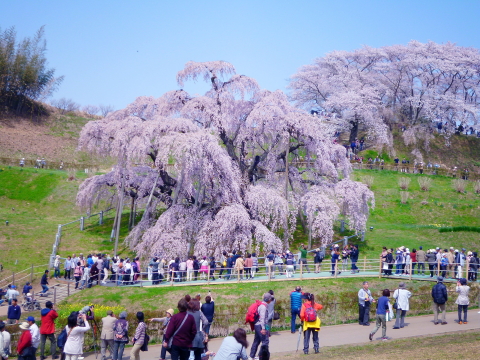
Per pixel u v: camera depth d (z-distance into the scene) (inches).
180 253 1169.4
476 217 1755.7
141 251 1203.9
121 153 1280.8
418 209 1817.2
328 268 1190.9
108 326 652.7
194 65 1355.8
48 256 1353.3
